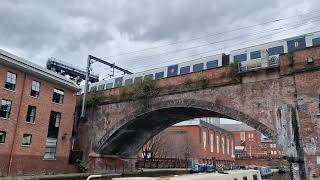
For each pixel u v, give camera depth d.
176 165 45.00
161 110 24.56
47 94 26.23
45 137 25.58
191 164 47.66
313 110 16.64
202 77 22.25
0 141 21.77
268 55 20.67
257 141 83.94
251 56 23.58
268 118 18.52
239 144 86.12
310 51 17.55
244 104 19.78
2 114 22.11
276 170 45.84
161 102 24.33
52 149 26.34
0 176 21.30
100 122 28.92
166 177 9.09
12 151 22.42
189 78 23.05
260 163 63.16
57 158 26.58
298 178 16.31
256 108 19.19
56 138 26.84
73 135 30.75
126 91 27.12
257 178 13.38
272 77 18.95
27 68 23.91
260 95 19.20
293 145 16.94
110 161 30.48
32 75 24.83
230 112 20.33
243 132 87.06
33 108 24.84
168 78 24.39
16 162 22.67
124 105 27.27
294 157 16.72
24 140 23.70
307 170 16.08
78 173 27.16
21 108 23.55
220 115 23.84
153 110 24.77
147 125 29.14
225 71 21.19
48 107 26.22
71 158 29.45
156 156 49.62
